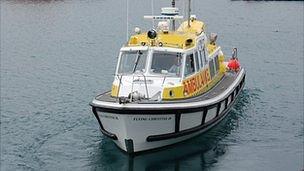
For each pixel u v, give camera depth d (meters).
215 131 24.44
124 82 21.70
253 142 23.20
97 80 37.22
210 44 28.02
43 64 43.03
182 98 21.70
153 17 24.05
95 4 76.19
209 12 68.50
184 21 26.53
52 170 20.95
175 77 21.84
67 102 31.41
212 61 26.27
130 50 22.31
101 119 21.11
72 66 41.94
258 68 40.09
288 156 21.58
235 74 28.78
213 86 25.56
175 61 22.00
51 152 22.77
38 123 27.09
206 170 20.36
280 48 47.66
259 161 21.11
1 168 21.33
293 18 65.00
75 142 23.75
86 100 31.80
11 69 41.53
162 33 23.28
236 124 25.59
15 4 80.38
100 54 46.09
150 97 21.17
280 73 38.22
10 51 48.66
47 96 33.09
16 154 22.77
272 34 54.41
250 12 69.25
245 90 32.78
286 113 27.56
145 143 20.91
